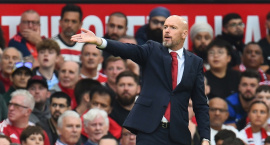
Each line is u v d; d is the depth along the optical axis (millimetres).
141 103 26891
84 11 47250
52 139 38875
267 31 48719
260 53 47656
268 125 43094
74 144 38812
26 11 45812
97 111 39375
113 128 40812
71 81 43031
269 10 48781
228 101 44875
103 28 47375
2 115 39125
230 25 47844
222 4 48281
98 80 44781
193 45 47000
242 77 45062
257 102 42812
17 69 41469
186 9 48000
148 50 27094
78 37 25891
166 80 26969
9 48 43188
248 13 48688
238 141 38188
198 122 27641
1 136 34750
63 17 46188
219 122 42406
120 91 41406
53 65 43500
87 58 44469
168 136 26891
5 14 46594
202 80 27516
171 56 27188
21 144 36750
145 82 27062
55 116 39625
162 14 46188
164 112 26828
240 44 48156
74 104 42719
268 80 47531
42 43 43438
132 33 47531
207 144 27328
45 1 46750
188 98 27297
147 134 26766
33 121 39625
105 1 47375
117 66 44250
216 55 45562
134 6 47500
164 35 27141
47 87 40562
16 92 38375
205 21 48125
